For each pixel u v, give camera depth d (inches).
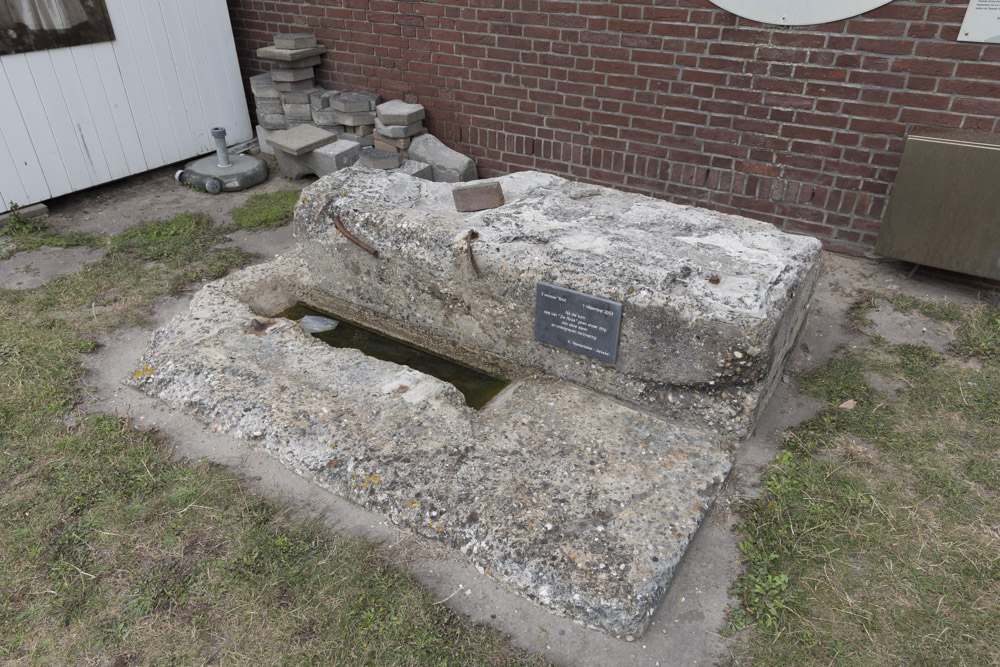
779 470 111.0
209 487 109.9
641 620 86.7
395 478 106.3
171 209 222.5
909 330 148.3
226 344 139.3
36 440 120.0
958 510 102.6
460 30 218.1
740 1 167.8
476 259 128.8
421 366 148.2
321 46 253.0
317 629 87.8
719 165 192.1
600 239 125.0
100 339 152.0
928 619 87.0
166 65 239.6
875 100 163.2
